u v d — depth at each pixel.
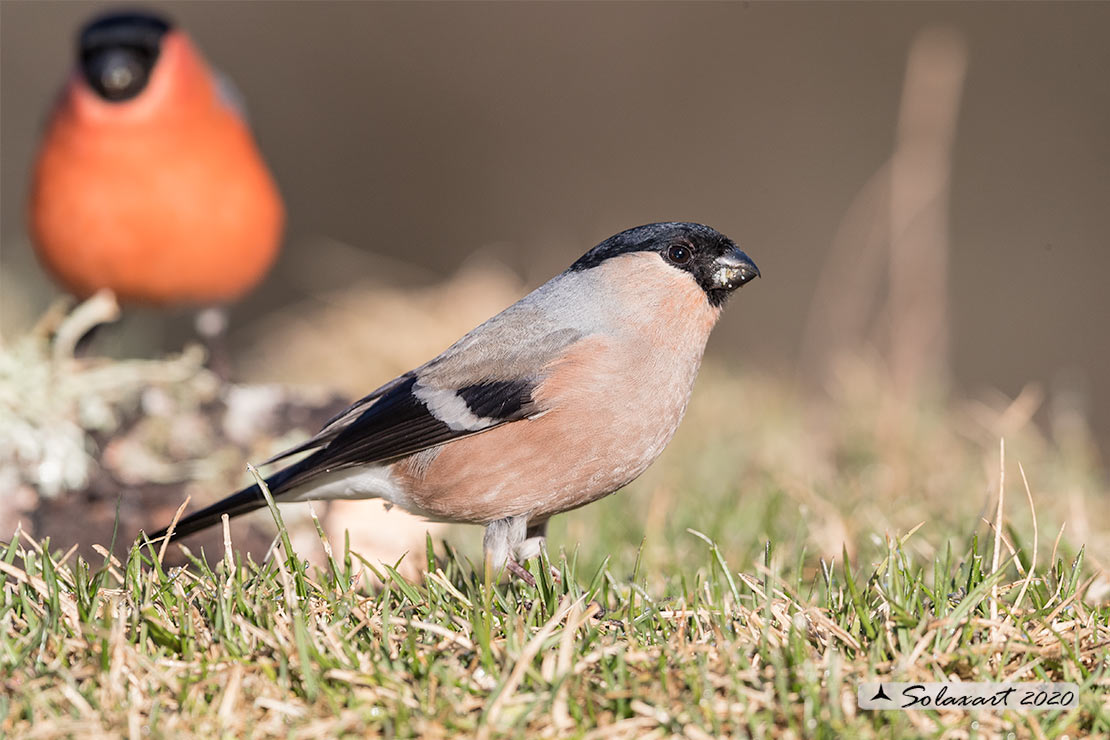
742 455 13.13
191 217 11.17
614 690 5.87
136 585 6.65
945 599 6.64
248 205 11.55
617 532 9.81
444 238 27.16
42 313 16.52
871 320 18.69
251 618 6.50
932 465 12.28
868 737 5.58
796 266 25.81
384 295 17.16
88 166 10.88
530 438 7.90
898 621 6.35
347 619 6.58
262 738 5.66
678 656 6.17
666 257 8.15
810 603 7.04
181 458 9.78
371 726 5.72
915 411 13.62
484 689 6.02
